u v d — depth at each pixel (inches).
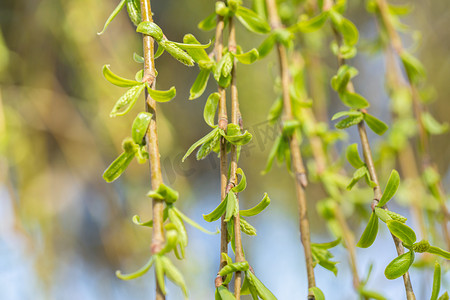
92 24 27.7
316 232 37.3
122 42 28.6
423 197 22.9
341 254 24.9
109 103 28.0
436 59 35.5
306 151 23.1
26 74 28.7
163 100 15.2
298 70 22.0
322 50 29.8
